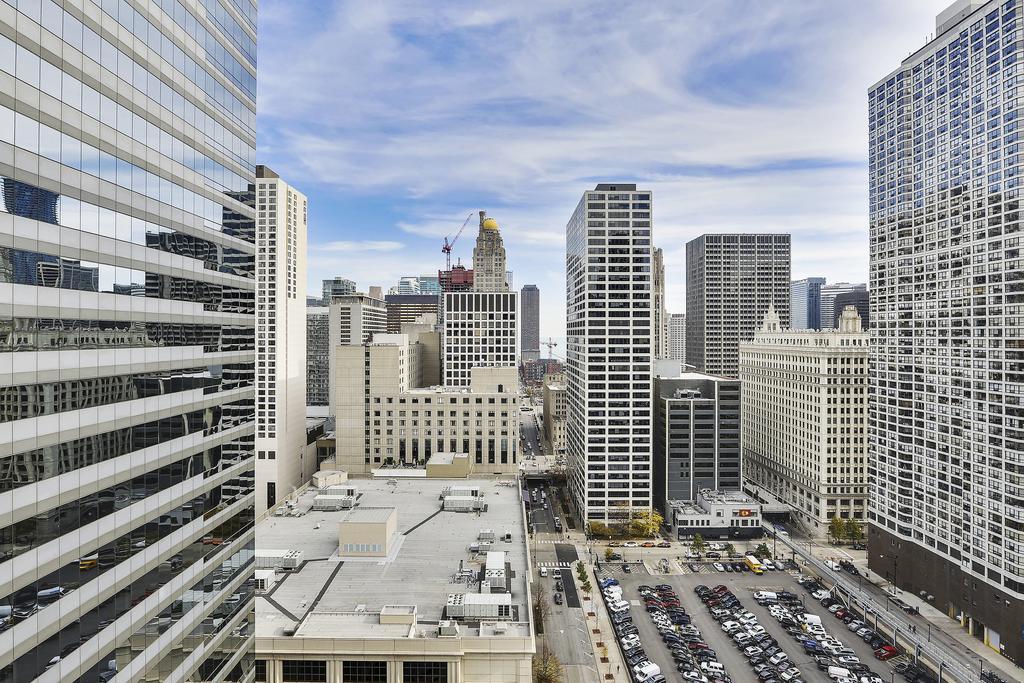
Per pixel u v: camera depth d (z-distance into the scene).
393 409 193.50
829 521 183.75
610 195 186.00
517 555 91.44
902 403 136.25
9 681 33.62
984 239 113.00
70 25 38.38
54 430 37.16
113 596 42.34
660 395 198.62
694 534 177.12
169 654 49.12
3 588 33.25
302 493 124.81
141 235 46.09
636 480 186.38
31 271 35.41
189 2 53.31
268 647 66.12
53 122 37.03
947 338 122.75
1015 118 106.56
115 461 42.66
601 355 186.00
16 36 34.03
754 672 107.06
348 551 91.19
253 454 65.31
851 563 154.12
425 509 115.50
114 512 42.50
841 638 118.94
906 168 134.00
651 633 121.06
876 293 144.88
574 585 145.12
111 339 42.53
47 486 36.47
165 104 49.41
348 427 193.62
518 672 66.75
